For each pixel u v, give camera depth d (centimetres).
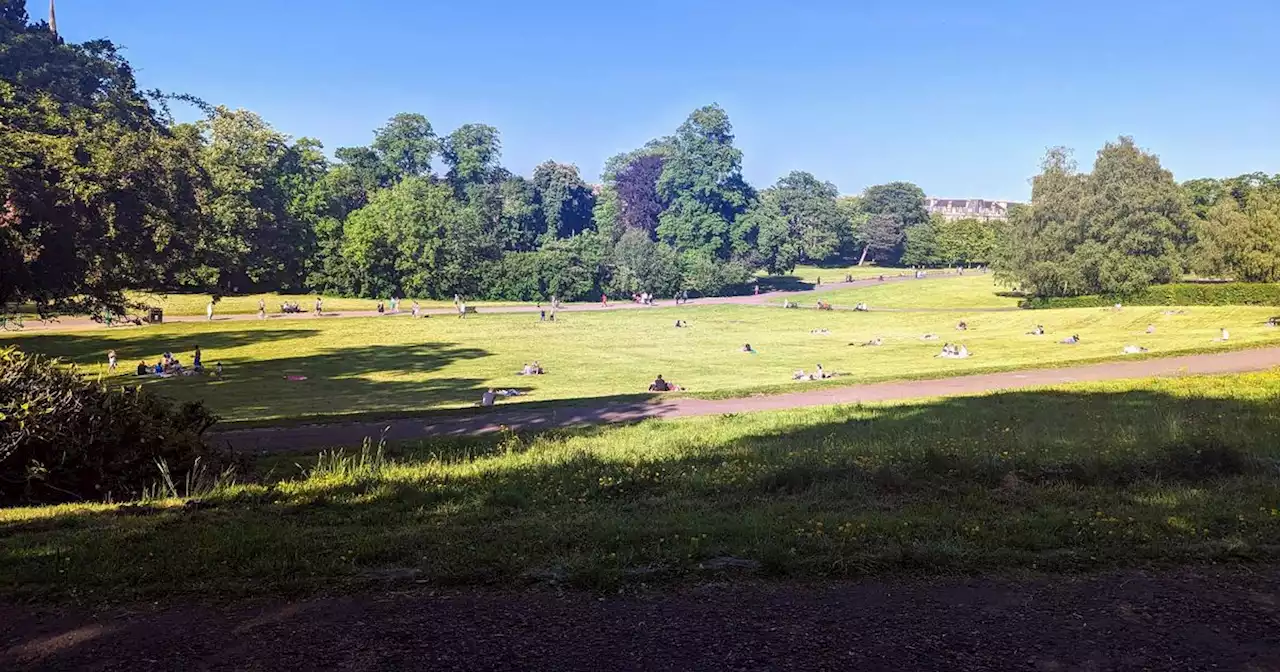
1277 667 462
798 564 627
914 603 558
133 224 2577
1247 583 597
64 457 1041
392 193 9650
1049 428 1435
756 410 2006
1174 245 7375
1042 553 662
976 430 1459
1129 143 7469
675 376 3941
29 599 579
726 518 794
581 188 14412
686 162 12144
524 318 7325
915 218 15125
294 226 9112
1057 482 971
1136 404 1753
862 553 651
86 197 2266
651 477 1070
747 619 530
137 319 4569
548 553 667
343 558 654
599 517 812
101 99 3616
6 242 2036
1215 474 1003
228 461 1261
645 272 10494
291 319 6606
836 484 970
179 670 464
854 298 10225
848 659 471
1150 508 818
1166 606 554
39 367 1110
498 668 462
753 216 12119
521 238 13075
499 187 13512
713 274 10950
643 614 539
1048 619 531
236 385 3641
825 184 16438
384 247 9231
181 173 3097
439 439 1575
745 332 6569
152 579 614
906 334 6134
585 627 518
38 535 773
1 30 4116
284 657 479
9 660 481
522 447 1449
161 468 1084
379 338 5709
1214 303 6906
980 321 6744
